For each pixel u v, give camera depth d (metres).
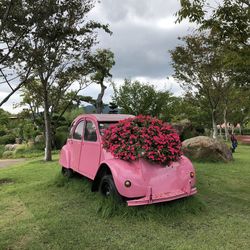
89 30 11.95
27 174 10.16
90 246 4.15
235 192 6.79
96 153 6.28
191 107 29.61
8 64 8.88
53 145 23.25
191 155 11.15
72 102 22.86
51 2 8.61
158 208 5.21
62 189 7.31
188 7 6.24
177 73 22.27
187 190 5.34
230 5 6.12
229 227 4.69
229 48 6.52
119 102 27.89
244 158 12.76
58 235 4.52
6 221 5.25
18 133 31.92
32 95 18.19
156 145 5.39
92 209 5.66
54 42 9.45
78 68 13.95
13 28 8.48
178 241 4.23
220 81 21.47
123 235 4.47
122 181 5.10
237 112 37.28
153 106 27.91
